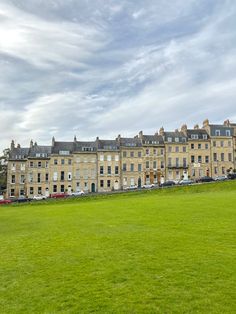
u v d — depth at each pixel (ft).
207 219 83.66
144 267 45.09
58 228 84.94
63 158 339.36
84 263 48.70
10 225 100.68
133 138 357.00
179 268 43.86
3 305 34.99
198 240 59.41
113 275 42.55
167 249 53.88
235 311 31.22
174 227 74.38
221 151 357.20
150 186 294.46
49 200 226.17
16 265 49.62
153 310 32.14
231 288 36.45
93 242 62.59
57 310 33.30
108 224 85.30
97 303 34.37
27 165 335.26
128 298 35.19
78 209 139.23
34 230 84.94
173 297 34.81
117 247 57.21
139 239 62.80
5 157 401.49
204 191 199.93
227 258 47.32
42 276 43.88
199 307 32.24
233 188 194.39
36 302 35.45
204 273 41.47
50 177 335.47
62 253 55.47
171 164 349.00
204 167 352.90
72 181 337.72
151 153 348.59
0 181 399.44
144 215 99.45
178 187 222.89
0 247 63.36
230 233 64.59
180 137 354.95
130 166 345.10
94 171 342.03
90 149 346.13
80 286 39.40
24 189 334.65
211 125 365.40
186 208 110.52
